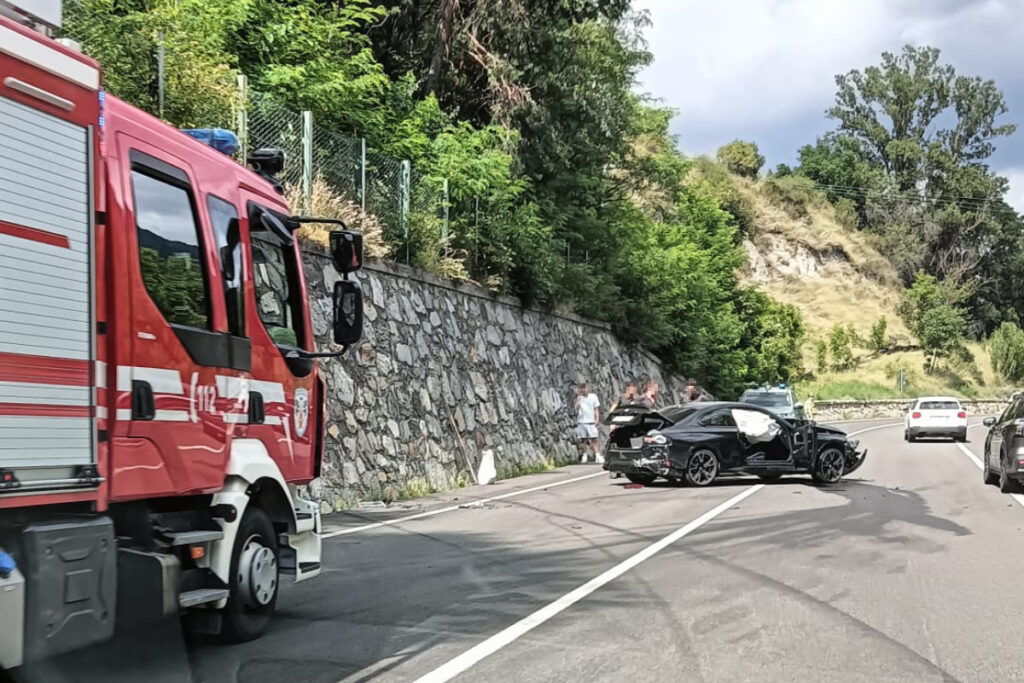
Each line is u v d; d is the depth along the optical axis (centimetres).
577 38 2786
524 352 2536
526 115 2666
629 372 3450
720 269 4653
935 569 930
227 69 1513
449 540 1129
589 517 1339
